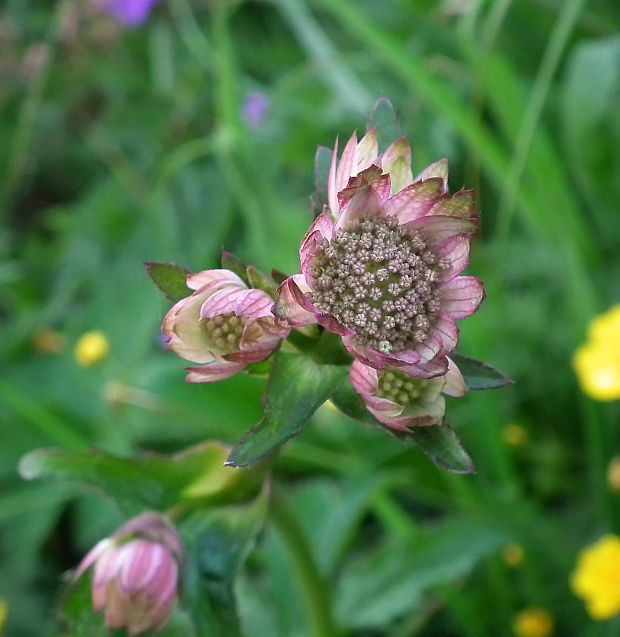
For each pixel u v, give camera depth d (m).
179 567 0.23
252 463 0.20
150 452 0.24
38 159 0.49
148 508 0.24
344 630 0.28
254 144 0.38
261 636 0.29
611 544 0.27
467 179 0.39
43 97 0.45
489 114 0.43
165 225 0.41
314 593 0.26
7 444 0.35
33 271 0.45
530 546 0.29
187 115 0.46
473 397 0.31
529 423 0.34
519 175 0.33
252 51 0.49
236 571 0.24
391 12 0.45
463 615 0.29
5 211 0.48
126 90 0.46
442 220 0.21
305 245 0.20
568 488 0.32
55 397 0.37
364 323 0.20
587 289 0.31
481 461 0.32
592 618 0.29
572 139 0.37
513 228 0.39
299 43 0.49
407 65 0.34
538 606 0.29
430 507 0.33
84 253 0.43
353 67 0.43
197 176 0.44
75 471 0.24
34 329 0.40
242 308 0.20
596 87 0.37
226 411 0.32
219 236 0.42
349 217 0.21
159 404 0.33
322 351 0.21
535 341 0.33
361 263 0.21
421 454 0.32
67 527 0.36
